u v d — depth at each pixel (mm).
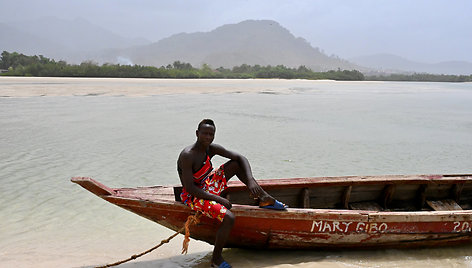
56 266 4422
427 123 17000
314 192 5730
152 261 4641
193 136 12398
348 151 10969
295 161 9648
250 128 14414
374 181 5797
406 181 5926
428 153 10984
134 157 9547
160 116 16781
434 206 6020
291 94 33438
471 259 4809
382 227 4680
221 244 4348
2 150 9875
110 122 14781
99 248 4934
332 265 4535
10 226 5469
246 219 4438
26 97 23703
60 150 10070
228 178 4883
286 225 4535
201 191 4324
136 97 25797
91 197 6762
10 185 7211
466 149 11641
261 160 9625
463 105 26422
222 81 59562
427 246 5027
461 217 4820
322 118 17719
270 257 4762
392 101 29031
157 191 4750
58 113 16828
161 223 4617
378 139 12977
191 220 4316
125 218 5953
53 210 6117
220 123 15406
